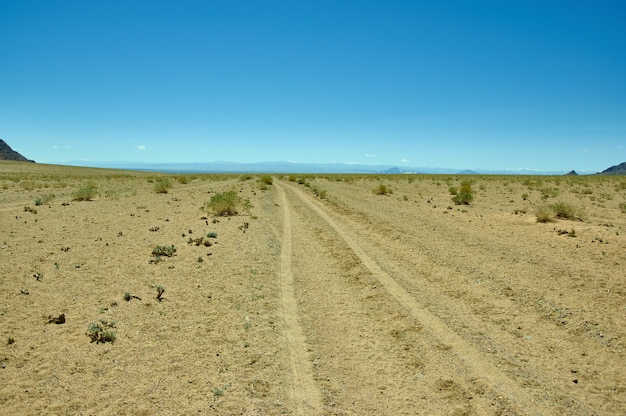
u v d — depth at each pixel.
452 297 9.11
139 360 6.11
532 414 5.04
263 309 8.27
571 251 13.20
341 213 23.11
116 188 40.69
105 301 8.40
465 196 28.17
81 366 5.89
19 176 61.22
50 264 10.77
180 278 10.09
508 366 6.17
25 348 6.36
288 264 11.88
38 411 4.87
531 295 9.12
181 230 16.31
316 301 8.91
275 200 30.12
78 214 19.84
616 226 17.78
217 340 6.84
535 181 58.56
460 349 6.70
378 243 14.73
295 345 6.81
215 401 5.16
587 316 7.96
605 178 68.75
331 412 5.04
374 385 5.68
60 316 7.34
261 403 5.16
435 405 5.22
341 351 6.65
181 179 55.44
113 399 5.14
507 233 16.48
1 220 17.19
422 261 12.14
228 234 15.69
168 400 5.14
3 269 10.13
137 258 11.77
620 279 10.16
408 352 6.61
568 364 6.23
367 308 8.52
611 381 5.78
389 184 56.81
